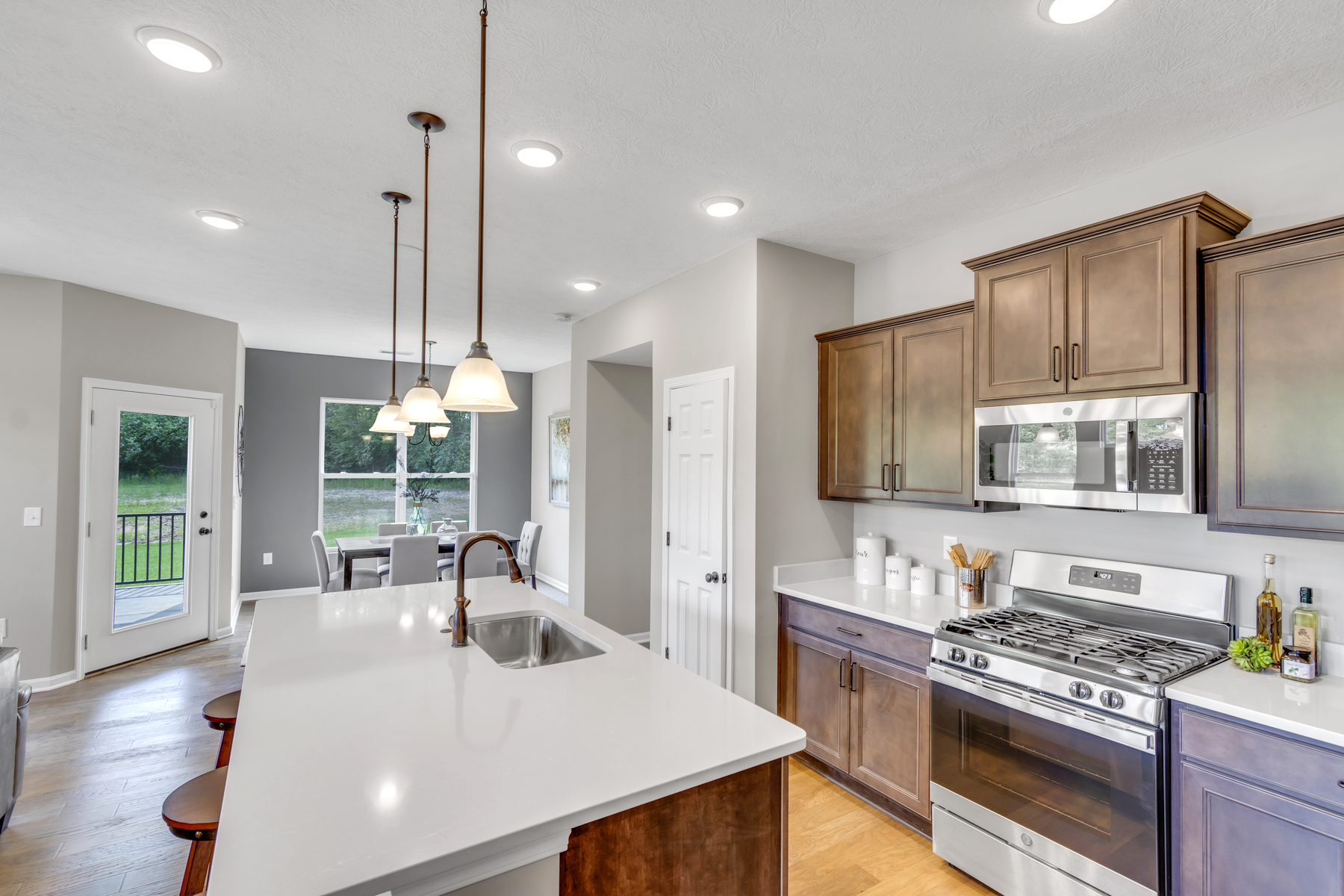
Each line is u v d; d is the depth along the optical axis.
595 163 2.29
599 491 4.75
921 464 2.75
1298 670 1.72
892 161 2.27
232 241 3.13
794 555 3.14
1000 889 2.02
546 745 1.34
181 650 4.58
